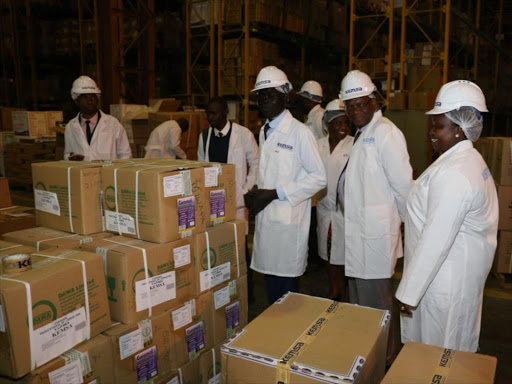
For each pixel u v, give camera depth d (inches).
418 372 59.0
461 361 61.4
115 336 71.8
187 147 248.4
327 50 410.6
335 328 69.2
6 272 62.7
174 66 446.9
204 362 90.0
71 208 84.8
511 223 169.2
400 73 304.0
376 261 103.3
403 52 301.9
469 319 76.5
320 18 378.6
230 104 314.2
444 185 69.6
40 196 89.9
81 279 67.2
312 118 187.9
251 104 321.7
